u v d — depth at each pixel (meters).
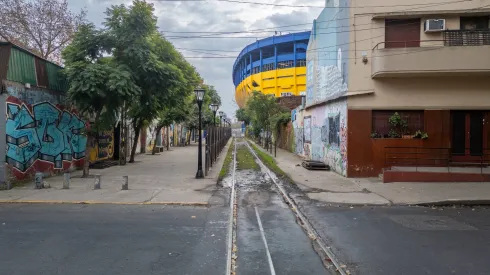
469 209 10.29
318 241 7.18
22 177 14.43
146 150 34.84
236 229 8.09
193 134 70.06
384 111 16.00
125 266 5.77
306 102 28.30
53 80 16.91
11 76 13.70
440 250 6.61
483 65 14.38
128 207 10.34
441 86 15.54
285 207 10.48
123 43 16.17
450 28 15.54
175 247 6.73
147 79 16.95
